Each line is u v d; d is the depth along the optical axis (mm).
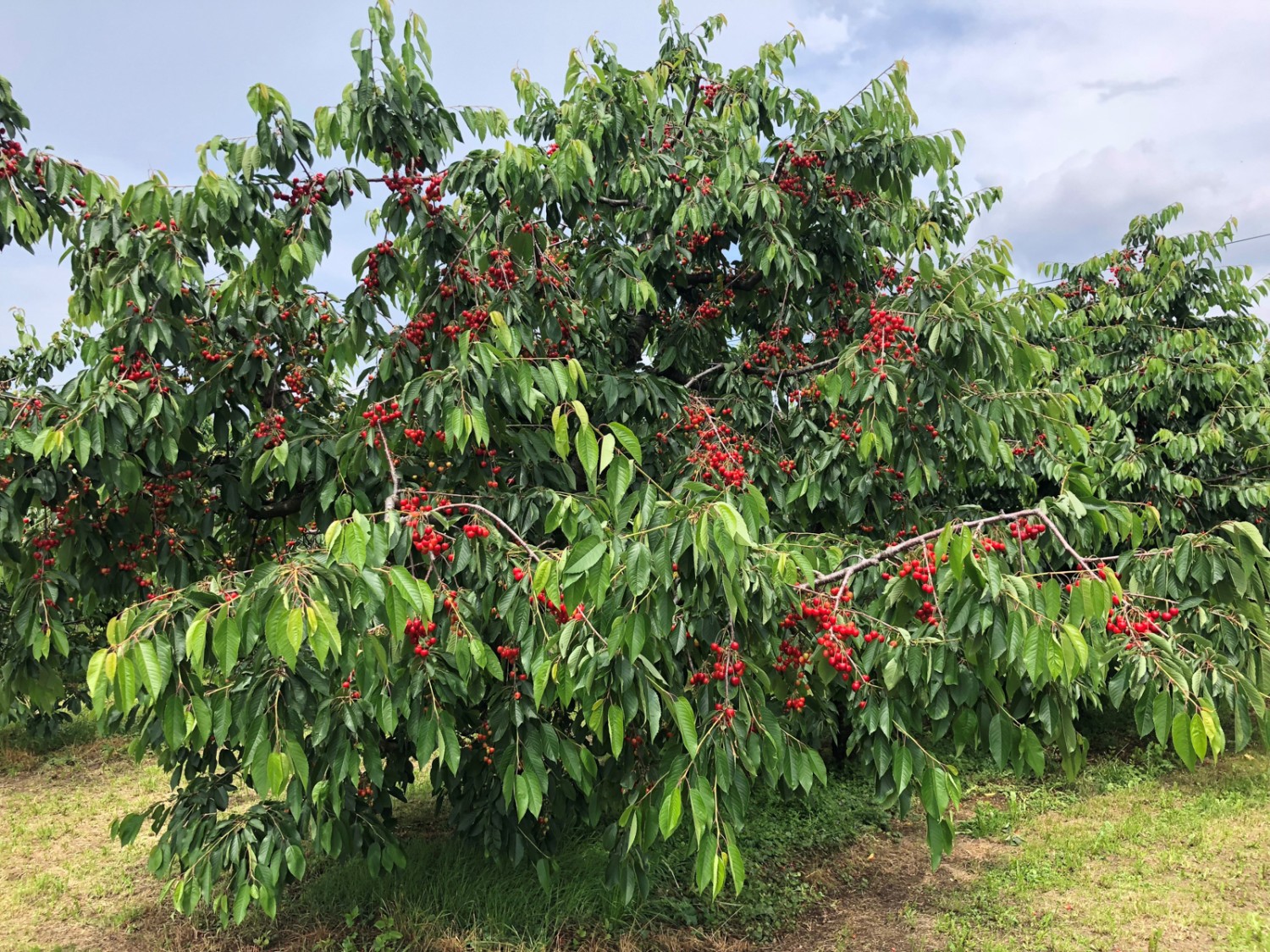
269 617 1918
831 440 4281
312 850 5121
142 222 3457
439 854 5082
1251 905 4594
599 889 4574
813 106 5473
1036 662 2084
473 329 3512
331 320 4414
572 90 4836
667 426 4562
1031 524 2535
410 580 2090
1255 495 6461
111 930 4695
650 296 4191
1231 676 2215
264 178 3650
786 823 5734
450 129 3986
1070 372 6934
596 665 2387
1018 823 5898
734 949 4273
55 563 3771
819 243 5199
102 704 1958
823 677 2709
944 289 3801
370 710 3010
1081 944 4242
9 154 3598
